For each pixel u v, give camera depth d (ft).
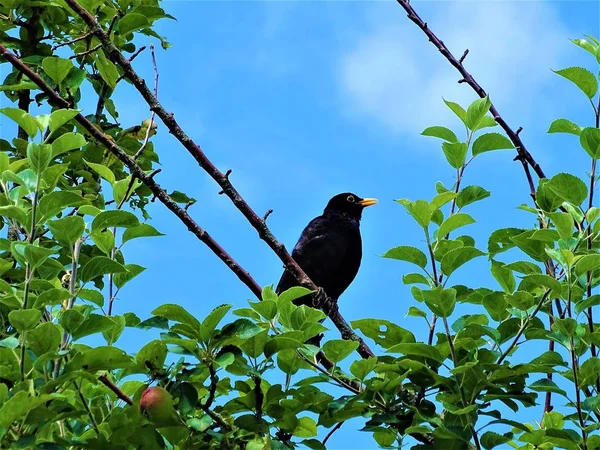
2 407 16.61
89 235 19.80
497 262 21.26
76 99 30.09
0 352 18.38
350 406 20.16
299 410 19.83
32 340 17.76
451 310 19.75
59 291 18.06
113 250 21.07
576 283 21.35
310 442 19.69
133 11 30.71
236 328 18.62
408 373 20.13
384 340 21.20
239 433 18.84
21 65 24.85
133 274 21.76
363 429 19.90
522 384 20.20
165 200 23.94
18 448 16.94
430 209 21.09
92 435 19.30
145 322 18.67
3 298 18.84
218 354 18.75
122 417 18.53
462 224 21.17
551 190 21.65
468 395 19.85
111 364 18.11
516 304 20.04
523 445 22.04
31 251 18.10
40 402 16.74
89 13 28.12
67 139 19.90
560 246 20.44
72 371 17.60
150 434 18.16
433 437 20.36
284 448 18.65
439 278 20.99
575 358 19.77
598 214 20.76
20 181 20.04
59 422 19.22
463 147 23.22
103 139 23.85
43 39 32.01
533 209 22.34
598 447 20.35
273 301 19.99
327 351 19.89
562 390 19.93
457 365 19.67
